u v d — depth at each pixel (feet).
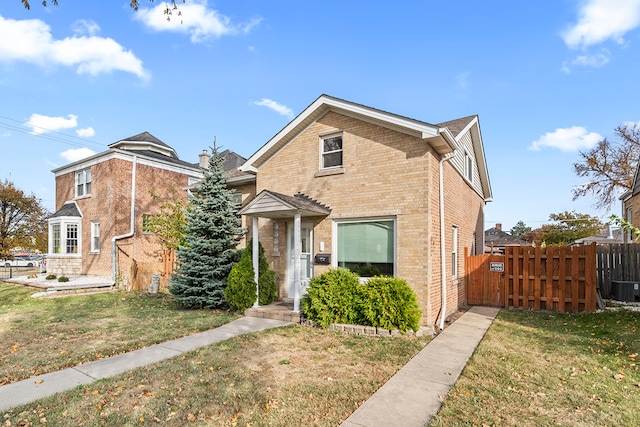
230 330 25.26
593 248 32.96
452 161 34.53
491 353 19.94
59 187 72.59
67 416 12.50
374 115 28.48
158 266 49.88
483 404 13.43
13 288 51.31
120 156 60.39
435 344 21.93
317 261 31.37
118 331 24.89
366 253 29.58
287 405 13.35
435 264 27.89
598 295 34.30
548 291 34.94
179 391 14.55
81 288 46.88
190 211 37.55
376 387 15.11
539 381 15.79
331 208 31.27
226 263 35.83
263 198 30.04
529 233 129.70
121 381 15.65
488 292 38.09
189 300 34.42
